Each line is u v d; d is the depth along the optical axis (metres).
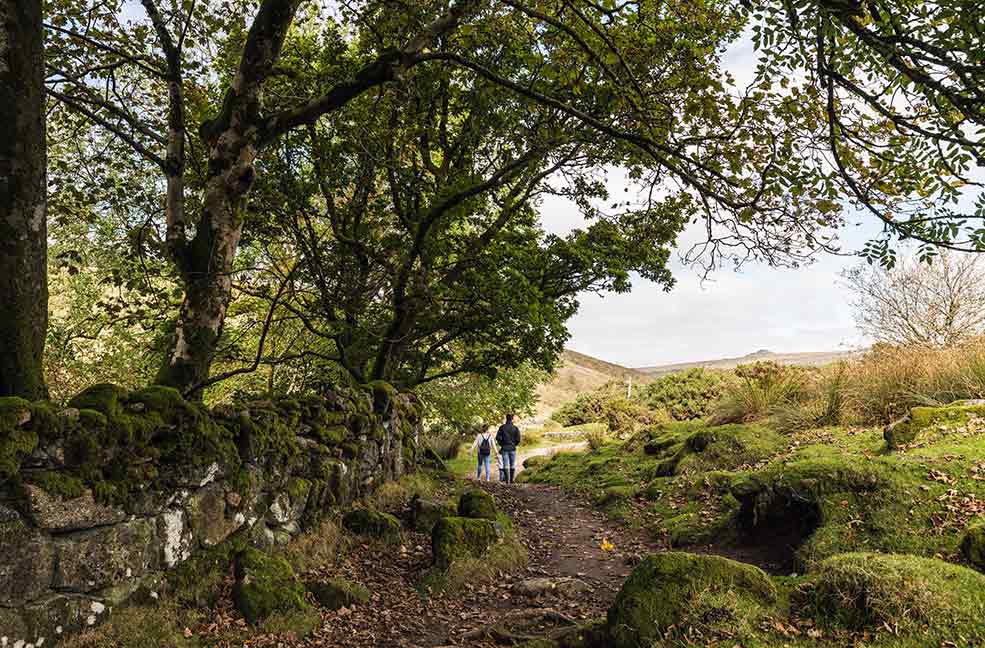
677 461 10.57
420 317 12.09
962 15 4.32
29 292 4.53
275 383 13.06
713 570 4.25
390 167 10.27
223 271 6.55
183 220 6.89
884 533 5.33
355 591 5.40
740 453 9.73
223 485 5.27
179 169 6.98
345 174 10.51
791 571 5.71
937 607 3.68
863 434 8.79
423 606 5.52
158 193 9.30
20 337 4.45
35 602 3.59
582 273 12.94
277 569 5.16
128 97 8.44
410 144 10.92
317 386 12.08
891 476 5.97
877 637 3.63
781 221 6.37
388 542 6.94
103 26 8.04
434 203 10.95
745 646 3.73
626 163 8.84
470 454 25.56
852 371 11.08
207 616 4.62
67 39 7.60
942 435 7.17
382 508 8.36
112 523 4.14
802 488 6.29
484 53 9.80
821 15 4.78
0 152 4.43
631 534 8.27
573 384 70.69
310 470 6.79
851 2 4.77
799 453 8.58
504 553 6.67
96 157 8.17
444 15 7.36
